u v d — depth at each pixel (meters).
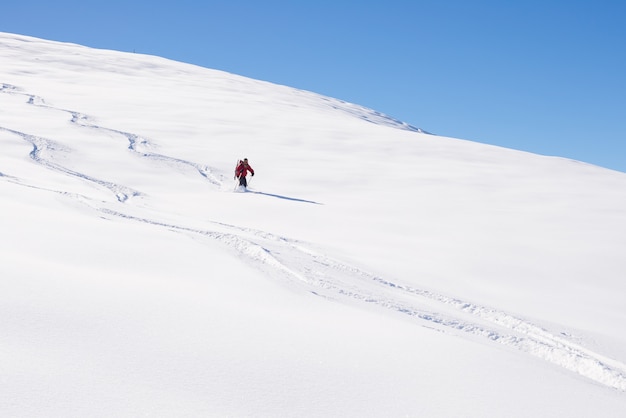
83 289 5.35
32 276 5.50
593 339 7.46
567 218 17.14
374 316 6.23
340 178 21.92
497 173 24.17
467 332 6.69
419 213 16.95
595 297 10.44
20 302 4.68
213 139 27.61
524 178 23.45
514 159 27.83
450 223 15.89
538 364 5.42
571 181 23.23
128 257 7.16
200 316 5.10
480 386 4.39
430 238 14.08
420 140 31.53
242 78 67.06
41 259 6.38
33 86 38.38
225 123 31.75
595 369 6.04
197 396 3.53
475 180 22.58
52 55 58.50
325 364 4.40
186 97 40.53
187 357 4.12
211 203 16.47
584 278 11.68
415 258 11.91
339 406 3.71
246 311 5.52
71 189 15.11
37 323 4.30
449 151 28.88
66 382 3.41
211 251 8.38
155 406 3.30
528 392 4.43
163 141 26.00
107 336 4.29
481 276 11.03
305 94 68.25
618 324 8.77
